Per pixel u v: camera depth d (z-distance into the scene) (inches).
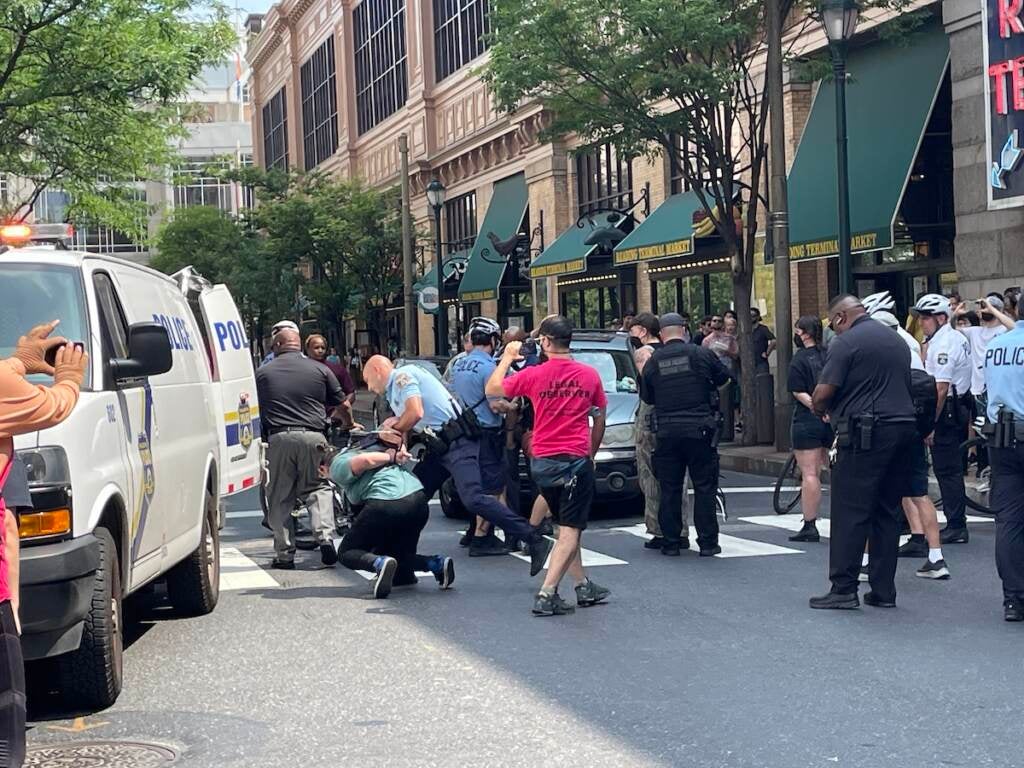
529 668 306.0
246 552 519.2
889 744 239.8
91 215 1175.0
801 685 284.7
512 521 402.9
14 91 940.6
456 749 241.9
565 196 1552.7
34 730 261.1
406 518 409.1
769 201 1030.4
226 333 482.9
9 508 182.7
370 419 1487.5
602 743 243.4
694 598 392.2
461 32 1931.6
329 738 251.6
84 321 287.7
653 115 883.4
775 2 821.9
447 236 2028.8
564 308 1562.5
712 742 242.7
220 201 4414.4
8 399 174.1
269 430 474.0
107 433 276.8
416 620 368.2
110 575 272.1
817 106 1023.0
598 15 840.3
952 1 872.9
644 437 502.0
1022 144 791.7
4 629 176.4
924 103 898.1
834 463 371.9
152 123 1034.1
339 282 1889.8
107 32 899.4
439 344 1496.1
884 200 883.4
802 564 450.9
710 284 1198.9
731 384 946.7
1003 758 230.7
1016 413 348.5
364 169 2490.2
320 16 2773.1
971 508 578.9
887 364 363.9
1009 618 350.0
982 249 857.5
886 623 350.0
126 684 299.3
